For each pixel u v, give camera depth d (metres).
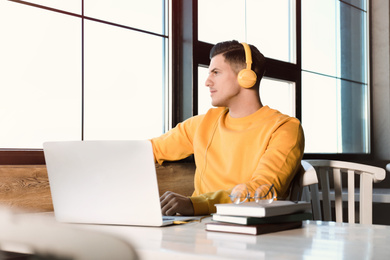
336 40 3.40
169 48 2.22
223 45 1.75
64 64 1.84
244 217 0.96
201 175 1.76
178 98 2.23
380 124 3.63
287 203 1.05
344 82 3.47
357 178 3.31
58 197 1.12
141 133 2.13
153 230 1.00
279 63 2.75
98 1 1.96
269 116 1.71
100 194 1.08
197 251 0.75
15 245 0.40
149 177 1.03
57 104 1.82
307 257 0.70
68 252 0.39
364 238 0.89
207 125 1.82
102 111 1.97
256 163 1.64
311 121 3.16
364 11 3.68
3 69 1.65
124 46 2.05
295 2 2.93
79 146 1.07
